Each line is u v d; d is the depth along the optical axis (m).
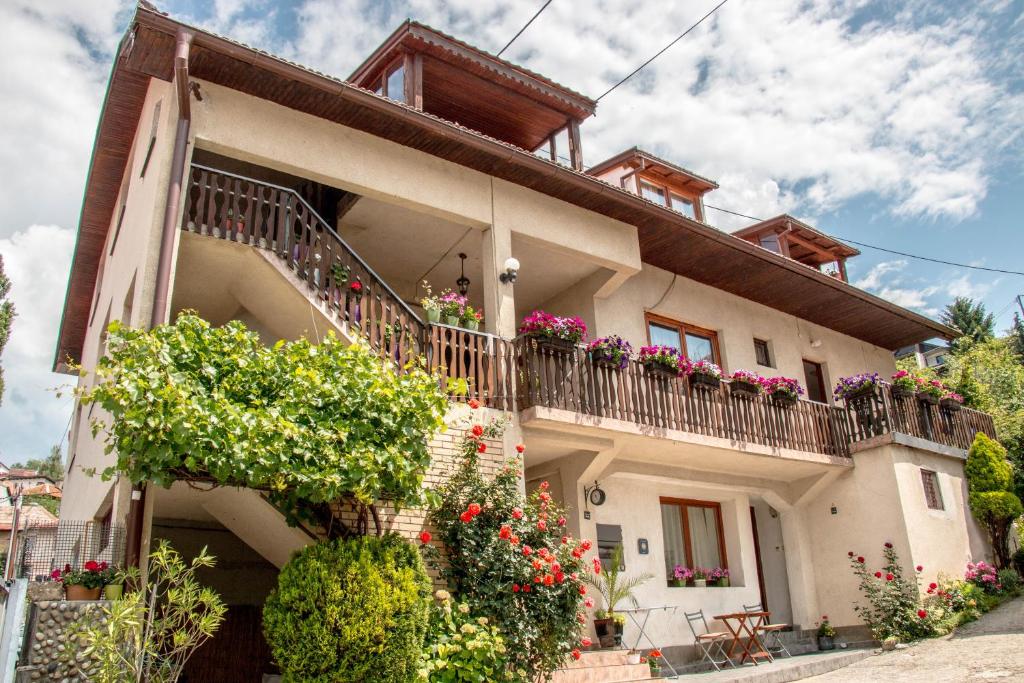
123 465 6.11
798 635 13.69
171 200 7.88
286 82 8.73
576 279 12.96
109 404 6.11
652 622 11.89
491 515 8.32
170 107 8.40
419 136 9.87
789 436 13.10
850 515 13.85
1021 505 15.14
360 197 10.45
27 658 5.54
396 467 7.02
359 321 9.09
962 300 39.78
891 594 12.66
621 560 11.79
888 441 13.54
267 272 8.58
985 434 16.41
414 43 11.56
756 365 15.00
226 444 6.23
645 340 13.24
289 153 9.03
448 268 12.84
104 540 7.70
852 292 15.29
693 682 9.84
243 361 6.81
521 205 11.03
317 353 7.30
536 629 7.89
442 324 9.58
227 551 10.66
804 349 16.38
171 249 7.71
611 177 15.64
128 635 5.64
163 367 6.36
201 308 9.77
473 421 9.16
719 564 13.57
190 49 8.15
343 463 6.72
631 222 12.27
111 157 12.11
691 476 12.97
